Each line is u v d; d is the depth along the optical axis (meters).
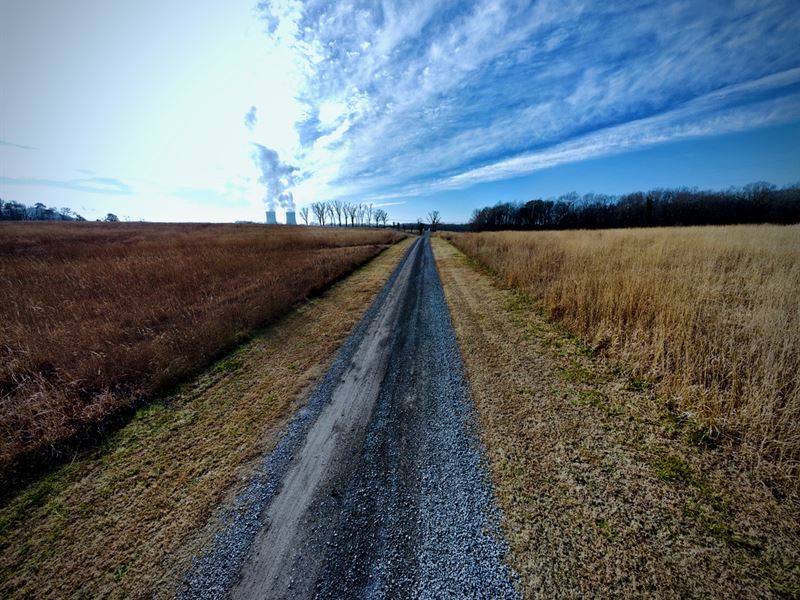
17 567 2.05
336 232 36.25
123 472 2.81
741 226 19.14
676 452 2.74
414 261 15.91
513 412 3.47
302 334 6.07
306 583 1.90
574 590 1.80
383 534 2.18
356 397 3.95
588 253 10.02
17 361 4.08
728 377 3.34
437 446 3.04
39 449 2.93
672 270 6.72
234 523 2.30
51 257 11.86
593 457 2.76
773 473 2.39
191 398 3.99
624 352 4.21
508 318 6.40
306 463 2.88
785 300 4.50
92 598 1.87
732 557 1.90
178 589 1.89
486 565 1.95
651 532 2.08
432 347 5.31
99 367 4.00
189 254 13.21
